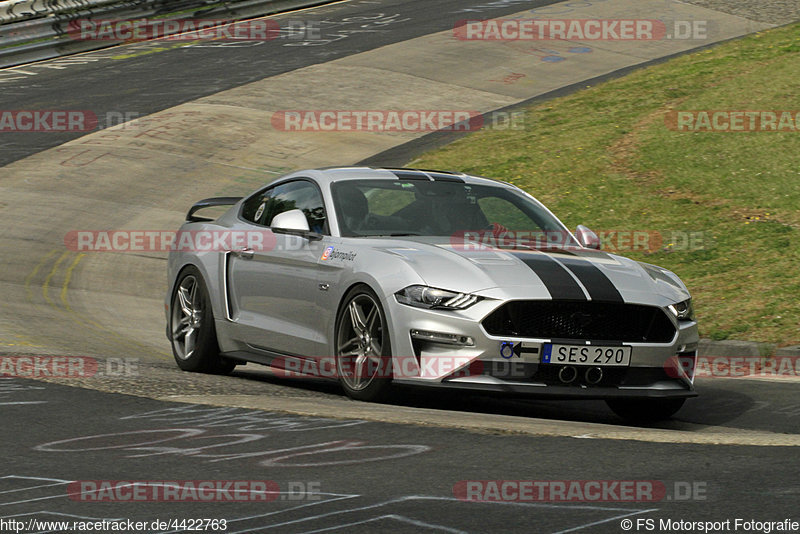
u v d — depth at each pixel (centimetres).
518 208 2797
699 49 9819
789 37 8962
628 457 1769
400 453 1772
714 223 5044
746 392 2925
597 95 7981
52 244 5503
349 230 2577
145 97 8638
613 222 5291
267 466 1680
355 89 8756
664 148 6234
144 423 2006
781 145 5950
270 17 12200
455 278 2281
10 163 6988
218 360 2953
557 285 2278
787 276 4188
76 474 1623
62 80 9306
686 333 2412
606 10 11575
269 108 8294
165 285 5031
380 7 12525
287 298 2648
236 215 3016
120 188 6575
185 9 11500
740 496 1505
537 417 2508
